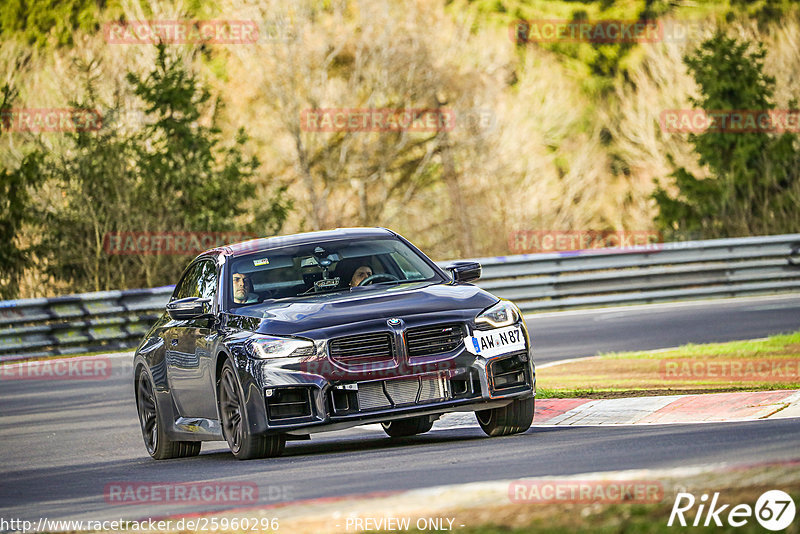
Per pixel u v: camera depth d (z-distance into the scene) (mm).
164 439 36656
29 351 73812
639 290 84562
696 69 124250
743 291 84625
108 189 104875
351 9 147375
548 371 49750
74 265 104688
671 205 124688
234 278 34281
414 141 149750
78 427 46188
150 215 105375
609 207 153500
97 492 28359
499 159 147125
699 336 60469
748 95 121000
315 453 32562
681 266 85062
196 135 114312
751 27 152375
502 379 30844
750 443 25375
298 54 139375
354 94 143000
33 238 105625
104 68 128750
